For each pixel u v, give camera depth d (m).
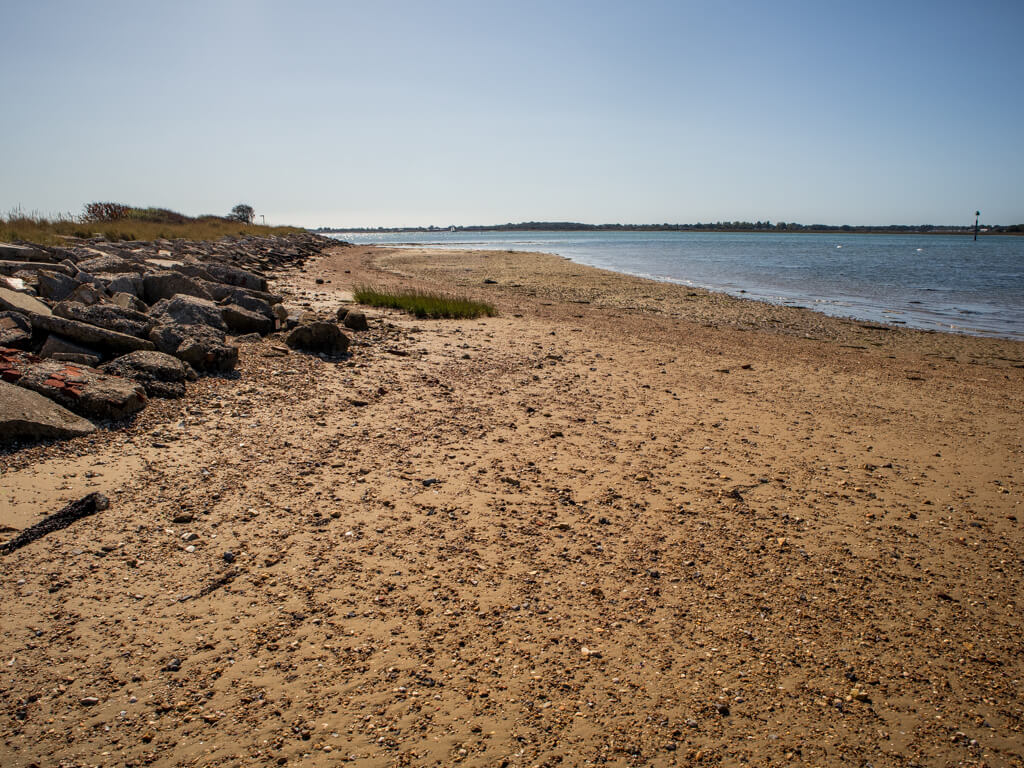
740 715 3.17
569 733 3.01
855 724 3.15
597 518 5.14
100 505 4.70
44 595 3.76
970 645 3.78
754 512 5.37
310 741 2.89
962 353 13.97
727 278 35.56
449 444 6.57
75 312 8.34
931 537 5.05
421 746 2.89
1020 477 6.33
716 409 8.44
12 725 2.88
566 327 15.08
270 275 23.06
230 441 6.18
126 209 38.84
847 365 12.03
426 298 16.59
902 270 43.53
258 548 4.41
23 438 5.55
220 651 3.43
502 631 3.72
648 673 3.44
